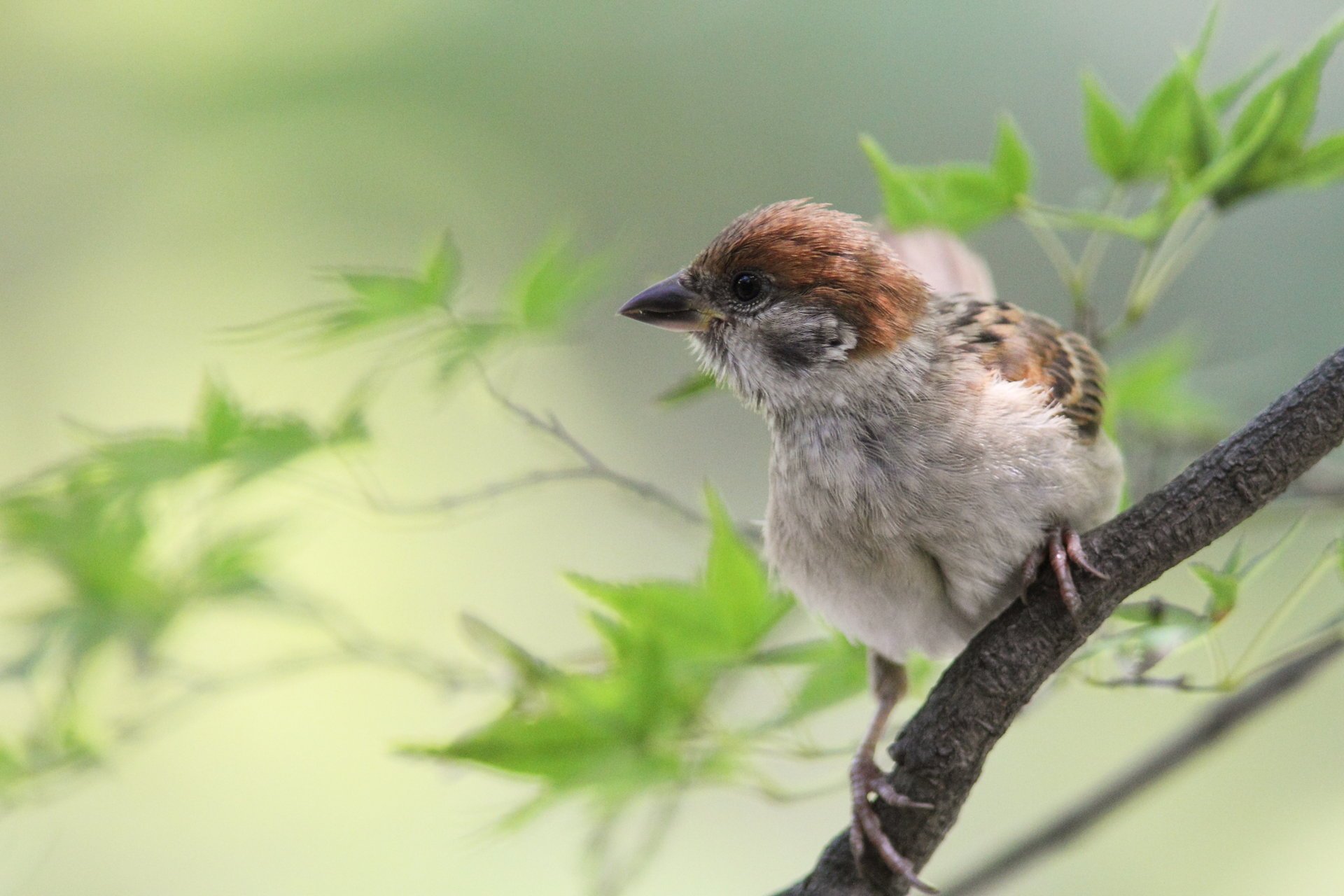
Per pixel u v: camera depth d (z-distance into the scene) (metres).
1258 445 2.64
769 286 2.68
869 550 2.68
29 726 2.70
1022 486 2.67
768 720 2.67
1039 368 2.68
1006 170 2.69
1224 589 2.64
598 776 2.66
